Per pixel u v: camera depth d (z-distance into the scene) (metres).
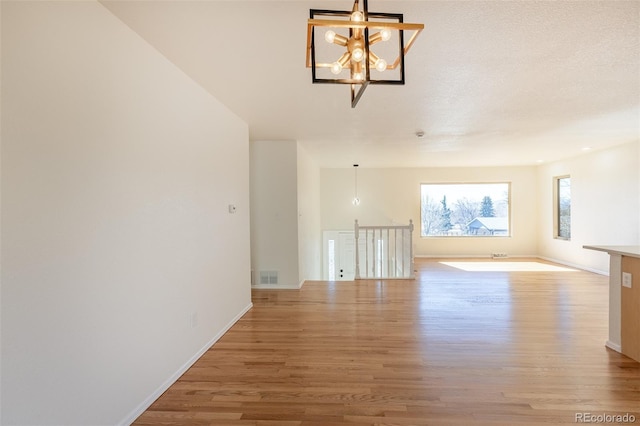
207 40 2.03
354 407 2.04
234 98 3.08
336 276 8.38
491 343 2.98
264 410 2.02
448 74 2.52
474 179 8.17
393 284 5.33
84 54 1.58
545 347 2.88
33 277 1.33
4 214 1.23
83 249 1.57
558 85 2.74
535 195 8.03
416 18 1.78
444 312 3.88
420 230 8.30
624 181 5.33
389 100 3.12
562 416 1.92
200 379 2.38
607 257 5.76
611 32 1.93
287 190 5.04
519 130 4.33
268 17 1.78
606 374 2.40
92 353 1.62
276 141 5.04
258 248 5.10
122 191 1.84
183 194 2.49
